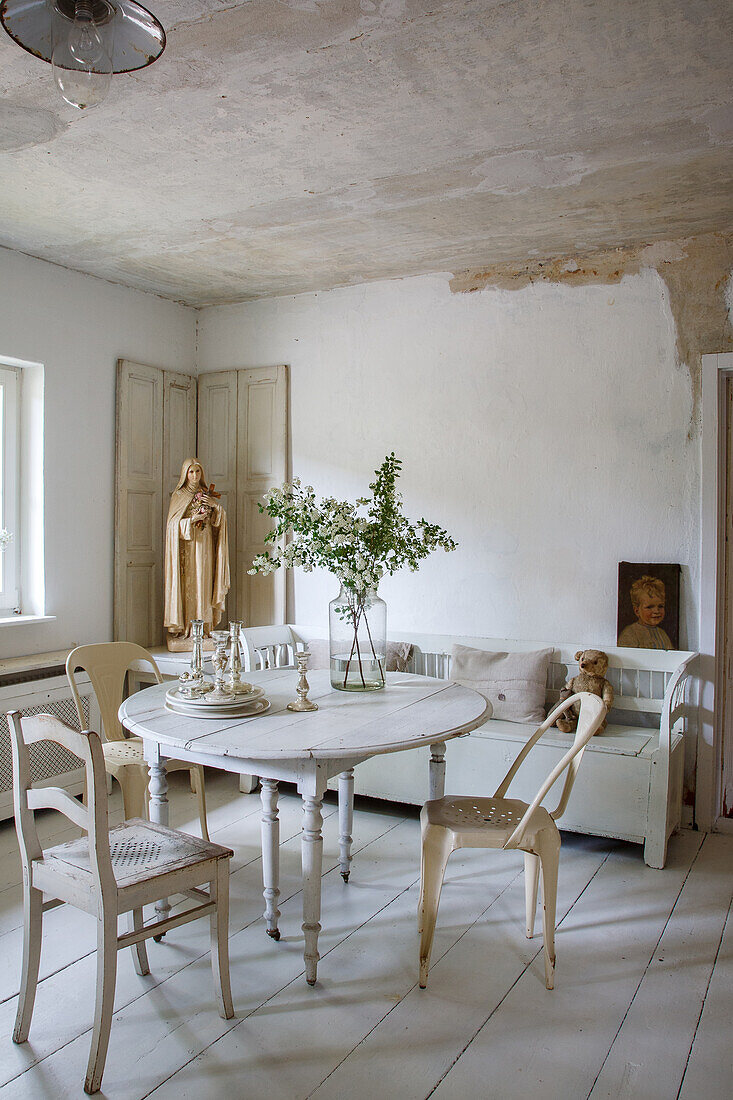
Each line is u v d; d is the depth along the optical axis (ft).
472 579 13.56
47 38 5.19
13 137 8.80
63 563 13.52
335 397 14.82
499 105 8.07
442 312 13.78
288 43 6.98
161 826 7.57
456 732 7.81
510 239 12.10
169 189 10.27
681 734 11.61
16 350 12.68
